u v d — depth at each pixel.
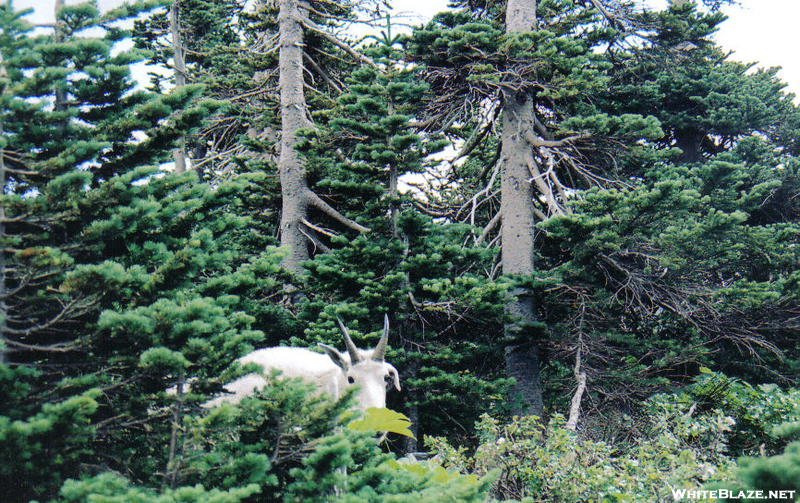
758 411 9.77
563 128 12.37
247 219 6.02
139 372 4.63
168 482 4.36
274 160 15.34
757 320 11.38
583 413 10.23
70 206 4.70
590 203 10.62
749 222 18.00
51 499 4.44
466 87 13.09
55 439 4.07
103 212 5.02
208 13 20.44
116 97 5.33
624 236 11.02
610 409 10.20
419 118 13.45
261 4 15.80
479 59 12.49
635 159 13.19
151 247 5.05
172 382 4.75
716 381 10.54
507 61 12.32
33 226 4.82
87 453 4.47
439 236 10.68
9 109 4.68
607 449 7.80
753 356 12.11
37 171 4.78
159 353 4.25
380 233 10.89
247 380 6.02
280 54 14.53
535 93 13.51
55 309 4.82
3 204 4.50
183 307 4.47
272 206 14.47
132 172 4.92
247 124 16.72
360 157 11.23
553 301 11.70
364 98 10.59
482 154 17.02
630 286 11.23
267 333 10.84
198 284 5.81
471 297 9.95
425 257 9.88
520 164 13.09
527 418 8.62
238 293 6.77
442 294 10.03
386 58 11.23
